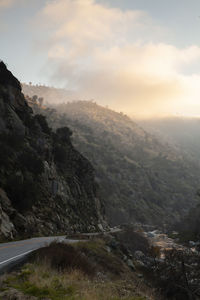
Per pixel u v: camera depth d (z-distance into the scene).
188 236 78.62
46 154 54.41
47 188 49.25
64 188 56.56
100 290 9.60
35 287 8.80
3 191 34.53
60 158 63.16
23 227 32.22
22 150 45.88
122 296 9.88
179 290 24.91
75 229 49.78
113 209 162.62
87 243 25.86
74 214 54.66
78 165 72.00
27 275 10.31
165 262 29.50
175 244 66.94
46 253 14.23
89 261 17.84
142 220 175.75
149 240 67.81
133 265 29.59
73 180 63.69
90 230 56.72
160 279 26.77
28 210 38.75
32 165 45.34
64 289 9.30
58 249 15.48
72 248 18.12
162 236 86.12
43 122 64.25
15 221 31.84
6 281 9.39
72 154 72.19
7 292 8.12
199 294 24.61
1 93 49.75
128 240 49.66
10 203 33.84
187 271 26.73
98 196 78.75
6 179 37.00
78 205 59.66
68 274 11.56
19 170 41.22
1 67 51.91
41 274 10.56
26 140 49.62
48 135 62.56
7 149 41.34
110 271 21.25
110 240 33.78
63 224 46.28
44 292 8.70
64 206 52.16
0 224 27.03
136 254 42.09
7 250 18.39
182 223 103.69
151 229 129.38
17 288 8.76
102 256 23.88
